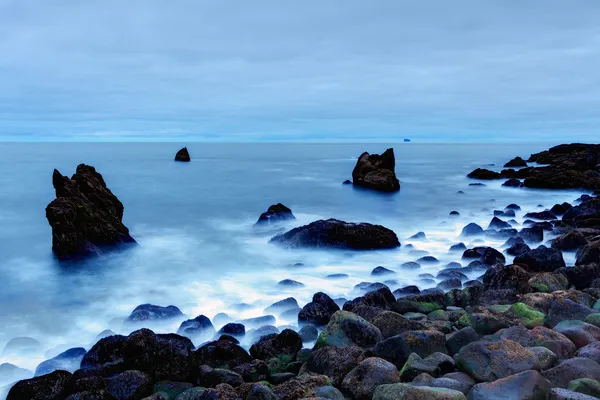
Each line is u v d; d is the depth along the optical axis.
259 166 57.81
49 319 10.44
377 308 9.27
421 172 50.16
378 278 12.62
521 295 10.15
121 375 6.84
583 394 5.70
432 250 15.70
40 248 16.59
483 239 16.67
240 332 8.96
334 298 10.98
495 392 5.82
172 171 49.56
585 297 9.71
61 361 7.91
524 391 5.77
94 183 17.17
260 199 28.73
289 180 39.88
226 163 63.72
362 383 6.51
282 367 7.75
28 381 6.70
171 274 13.48
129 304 11.28
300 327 9.50
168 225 20.53
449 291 10.48
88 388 6.63
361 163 33.69
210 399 6.22
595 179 32.62
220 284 12.52
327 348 7.41
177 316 9.80
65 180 15.98
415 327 8.48
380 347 7.50
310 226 15.95
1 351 8.89
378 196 30.05
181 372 7.25
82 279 13.09
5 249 16.41
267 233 18.78
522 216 21.95
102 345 7.73
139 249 16.17
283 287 12.01
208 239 17.80
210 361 7.59
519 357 6.57
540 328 7.75
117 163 62.59
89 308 11.07
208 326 9.16
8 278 13.23
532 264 12.52
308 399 5.82
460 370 6.80
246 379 7.21
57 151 113.69
